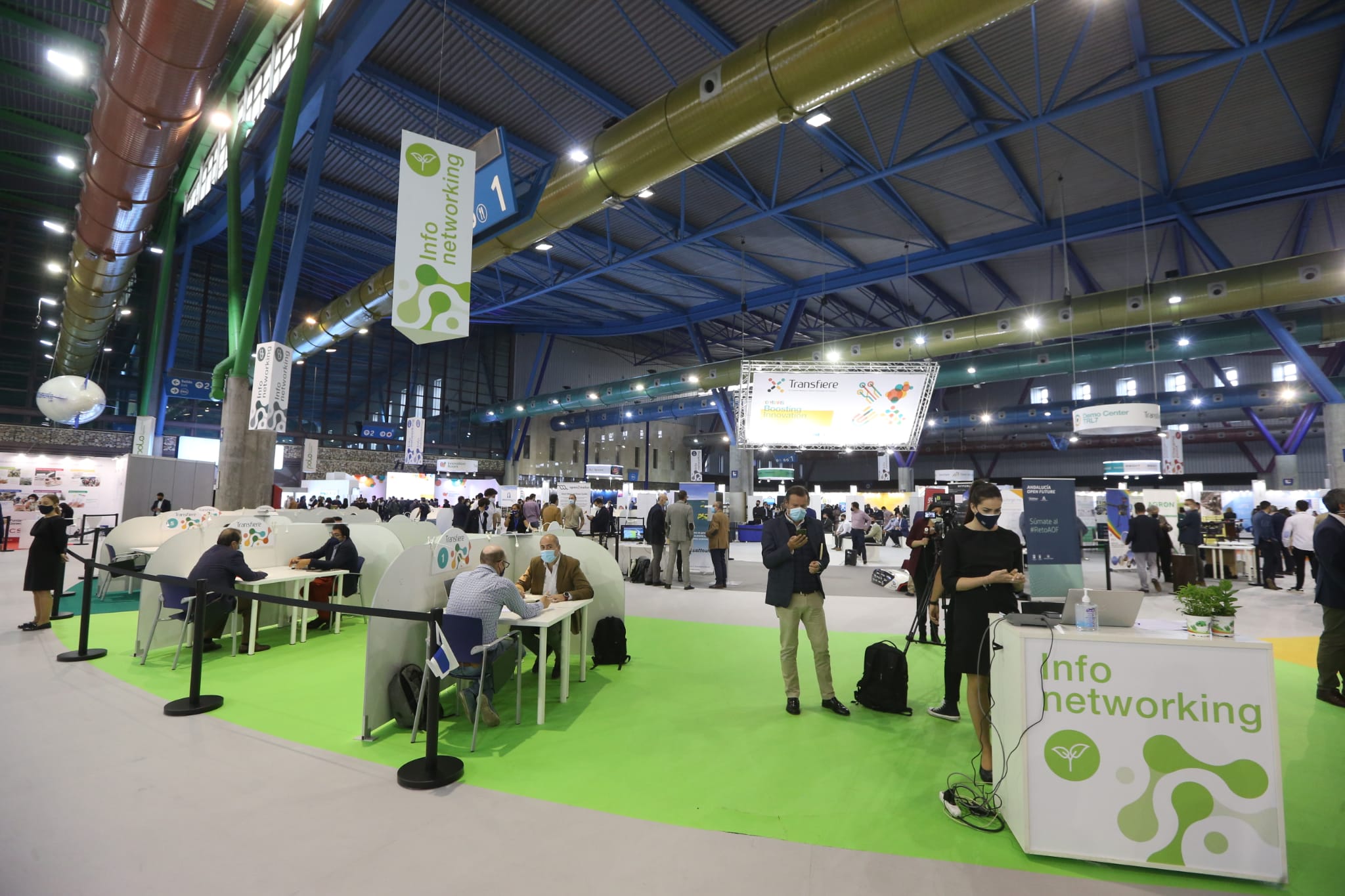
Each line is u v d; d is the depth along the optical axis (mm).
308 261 21359
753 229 13773
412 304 4973
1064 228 11773
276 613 6863
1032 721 2525
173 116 6340
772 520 4359
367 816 2752
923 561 6031
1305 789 3049
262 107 10336
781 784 3117
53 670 4961
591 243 14789
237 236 11203
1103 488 29969
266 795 2939
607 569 5602
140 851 2438
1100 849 2414
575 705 4375
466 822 2701
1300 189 9609
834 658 5645
